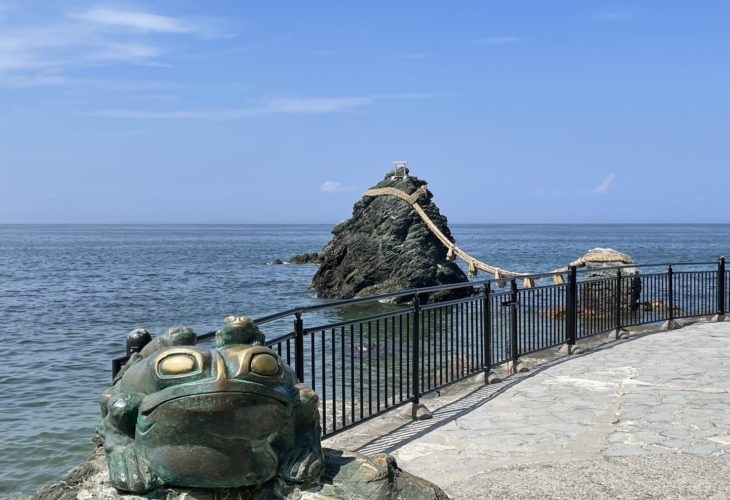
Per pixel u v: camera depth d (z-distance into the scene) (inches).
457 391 366.9
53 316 1119.0
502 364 416.8
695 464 246.1
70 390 581.0
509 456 261.7
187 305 1302.9
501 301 406.3
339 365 539.5
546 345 449.4
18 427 466.0
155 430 113.7
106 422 125.3
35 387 593.0
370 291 1370.6
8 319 1079.0
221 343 121.7
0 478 379.9
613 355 454.6
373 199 1440.7
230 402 109.6
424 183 1443.2
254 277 1999.3
